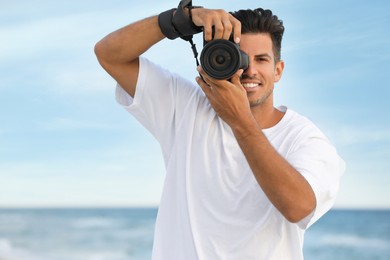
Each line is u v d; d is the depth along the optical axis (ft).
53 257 110.42
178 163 8.77
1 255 107.76
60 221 150.30
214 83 7.89
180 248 8.52
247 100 7.98
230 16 8.11
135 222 145.28
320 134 8.86
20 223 146.41
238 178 8.47
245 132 7.91
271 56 8.68
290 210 7.94
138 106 9.11
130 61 8.98
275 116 9.04
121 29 8.89
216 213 8.43
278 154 7.97
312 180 8.16
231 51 7.82
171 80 9.11
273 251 8.27
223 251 8.33
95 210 184.96
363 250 107.24
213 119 8.80
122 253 112.78
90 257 108.06
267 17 8.65
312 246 105.60
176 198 8.71
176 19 8.43
